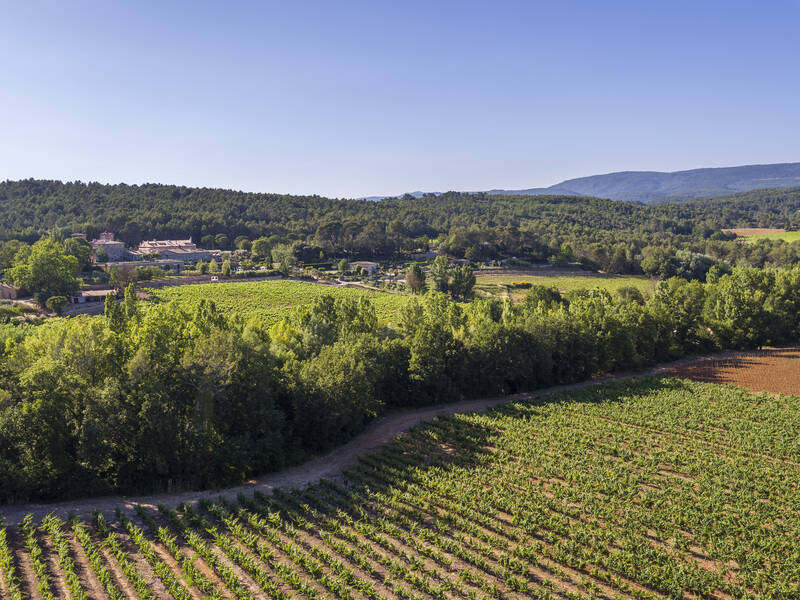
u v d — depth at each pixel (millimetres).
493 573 29844
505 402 65125
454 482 40625
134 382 42469
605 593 28234
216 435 43125
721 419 54906
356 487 40500
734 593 27875
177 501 38594
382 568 30141
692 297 101000
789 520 35156
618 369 80875
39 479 37281
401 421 57875
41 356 47750
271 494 40000
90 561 28891
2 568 27656
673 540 33125
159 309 52344
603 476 41375
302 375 50750
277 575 28922
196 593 27016
